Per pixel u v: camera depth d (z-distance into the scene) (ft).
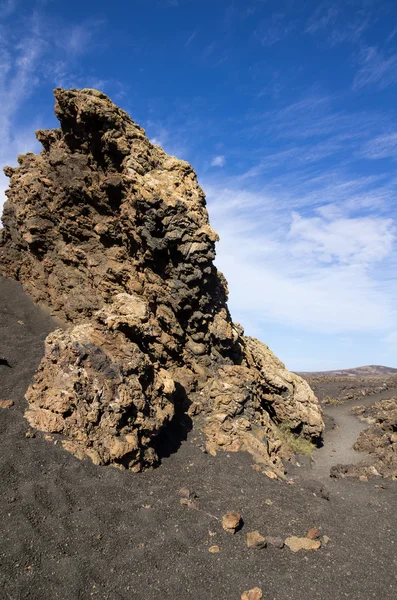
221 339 70.03
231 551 35.45
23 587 27.14
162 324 67.62
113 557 32.09
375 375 237.86
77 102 68.90
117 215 74.18
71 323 78.59
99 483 40.65
